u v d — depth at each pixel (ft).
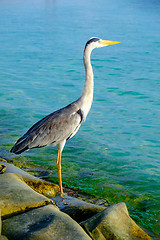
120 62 63.93
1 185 17.81
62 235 14.16
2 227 14.55
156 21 109.50
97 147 30.55
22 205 16.20
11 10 149.28
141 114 38.75
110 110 40.01
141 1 176.14
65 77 54.39
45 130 21.71
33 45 78.18
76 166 26.81
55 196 20.36
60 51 72.33
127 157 28.76
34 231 14.21
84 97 23.08
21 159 27.25
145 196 22.80
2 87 48.75
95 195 22.54
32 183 20.61
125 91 47.06
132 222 16.67
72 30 95.71
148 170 26.58
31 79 53.16
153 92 46.57
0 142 30.22
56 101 43.24
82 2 187.32
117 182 24.58
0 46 76.79
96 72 57.36
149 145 31.19
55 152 29.27
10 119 36.55
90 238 14.55
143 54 69.56
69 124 22.07
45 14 134.62
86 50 23.08
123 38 84.48
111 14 130.31
